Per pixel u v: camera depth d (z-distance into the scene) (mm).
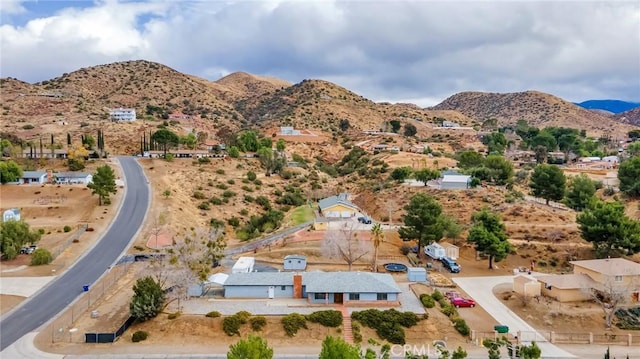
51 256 91562
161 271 75812
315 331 66812
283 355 61594
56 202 127500
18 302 74250
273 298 76812
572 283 80125
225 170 177875
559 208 128500
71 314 70625
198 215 130875
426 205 98562
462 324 68938
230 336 65500
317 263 94812
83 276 84938
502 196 133875
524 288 80938
